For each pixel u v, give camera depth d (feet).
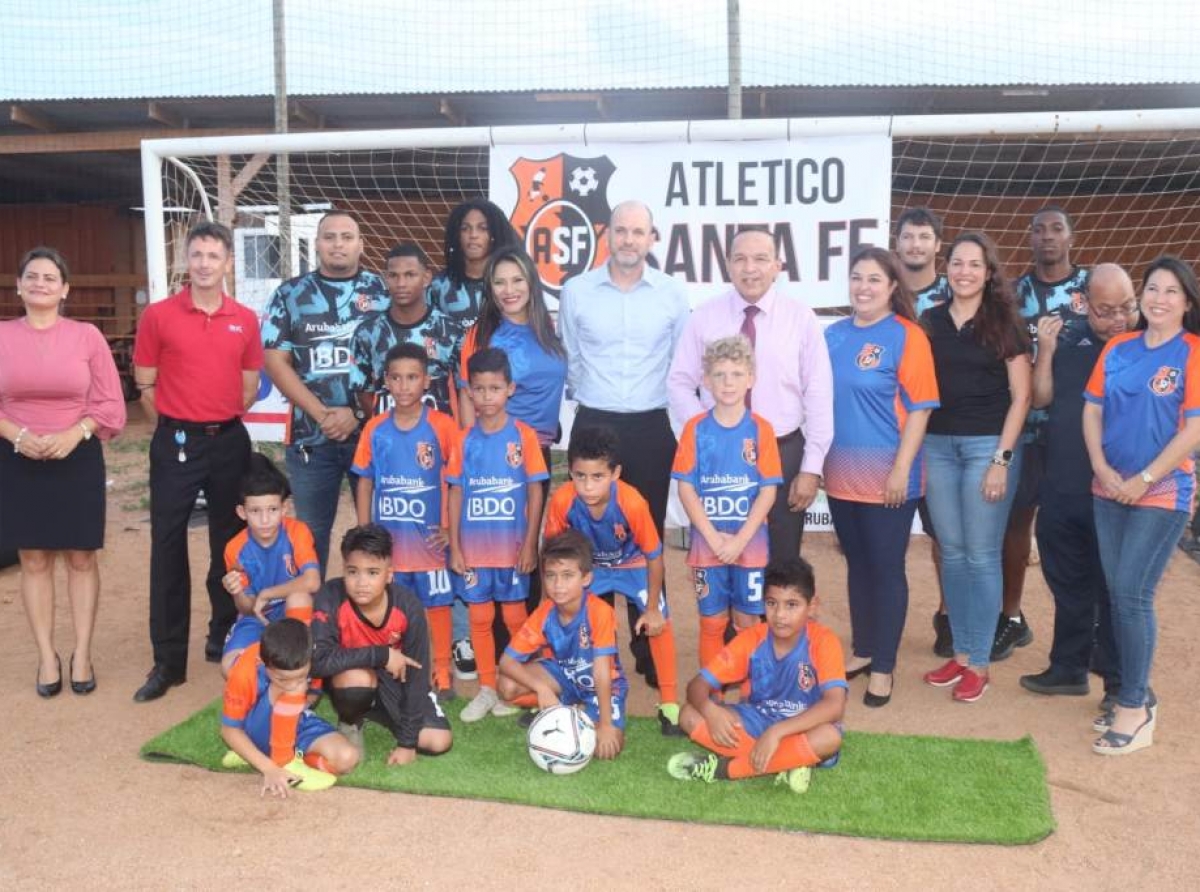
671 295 14.70
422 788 11.86
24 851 10.55
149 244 23.00
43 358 14.20
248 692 11.92
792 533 14.37
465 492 14.05
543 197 21.20
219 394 14.98
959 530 14.74
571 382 15.31
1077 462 13.97
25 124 32.99
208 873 10.09
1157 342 12.49
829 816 11.08
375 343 15.40
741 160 20.45
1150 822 11.11
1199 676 15.60
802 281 20.53
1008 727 13.84
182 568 15.20
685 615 19.25
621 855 10.44
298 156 35.42
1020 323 13.97
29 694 15.15
